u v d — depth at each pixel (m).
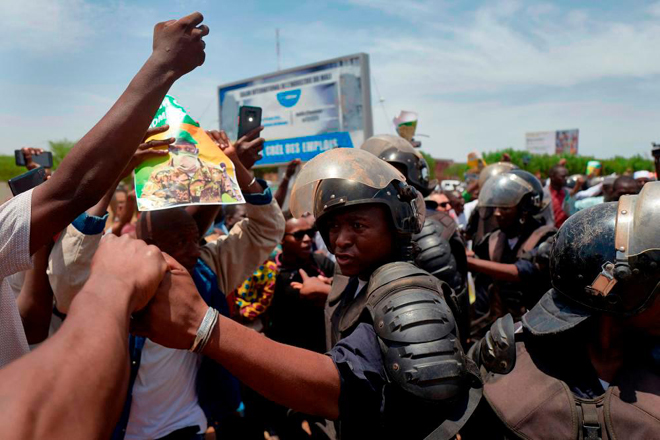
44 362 0.49
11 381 0.46
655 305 1.11
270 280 3.41
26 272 1.85
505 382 1.31
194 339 0.86
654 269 1.07
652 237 1.07
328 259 3.66
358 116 6.22
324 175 1.35
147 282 0.72
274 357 0.95
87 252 1.85
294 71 6.57
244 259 2.38
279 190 3.97
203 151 1.64
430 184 2.93
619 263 1.09
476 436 1.39
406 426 1.13
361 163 1.35
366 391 1.06
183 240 2.06
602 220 1.16
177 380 2.12
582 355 1.26
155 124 1.68
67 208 0.93
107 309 0.60
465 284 2.75
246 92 7.15
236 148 2.21
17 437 0.42
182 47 1.01
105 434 0.50
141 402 2.08
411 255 1.42
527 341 1.36
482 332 3.65
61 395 0.47
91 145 0.93
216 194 1.60
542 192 3.39
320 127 6.46
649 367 1.17
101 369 0.51
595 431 1.16
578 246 1.17
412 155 2.70
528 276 3.14
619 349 1.22
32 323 1.85
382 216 1.35
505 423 1.25
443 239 2.46
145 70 0.99
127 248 0.76
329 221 1.40
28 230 0.92
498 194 3.37
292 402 0.98
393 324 1.08
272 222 2.34
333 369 1.04
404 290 1.15
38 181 1.70
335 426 1.54
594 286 1.12
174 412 2.11
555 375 1.26
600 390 1.22
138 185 1.54
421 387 1.02
